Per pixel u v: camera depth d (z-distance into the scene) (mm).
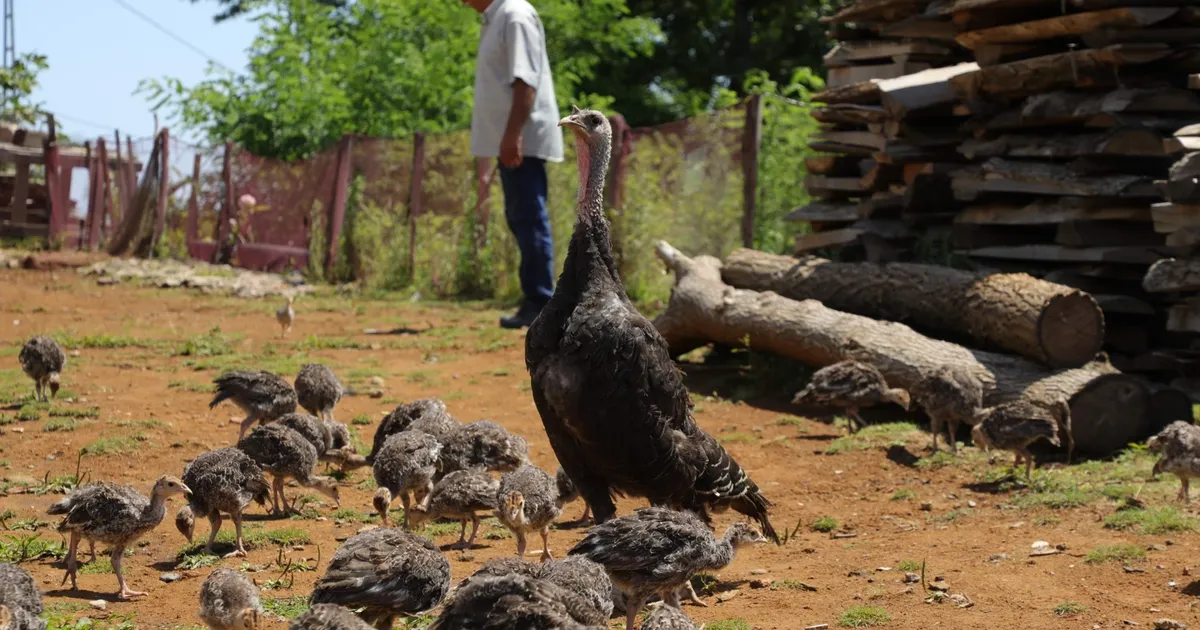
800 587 6961
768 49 38656
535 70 15023
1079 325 10164
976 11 11867
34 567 7215
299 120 29797
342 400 12156
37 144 31781
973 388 9812
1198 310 10398
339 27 32656
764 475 9664
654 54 39562
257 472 7590
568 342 6812
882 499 8930
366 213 23688
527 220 15930
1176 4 10688
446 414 9594
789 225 17781
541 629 4914
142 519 6695
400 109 29453
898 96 12703
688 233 18578
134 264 25156
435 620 5156
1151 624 6121
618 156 19281
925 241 12875
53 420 10750
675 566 5953
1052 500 8375
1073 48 11359
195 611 6504
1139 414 9758
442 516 7902
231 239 26938
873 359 11078
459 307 19453
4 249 28297
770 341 12336
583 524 8578
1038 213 11508
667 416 6844
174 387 12469
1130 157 10930
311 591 6809
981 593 6684
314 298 21000
